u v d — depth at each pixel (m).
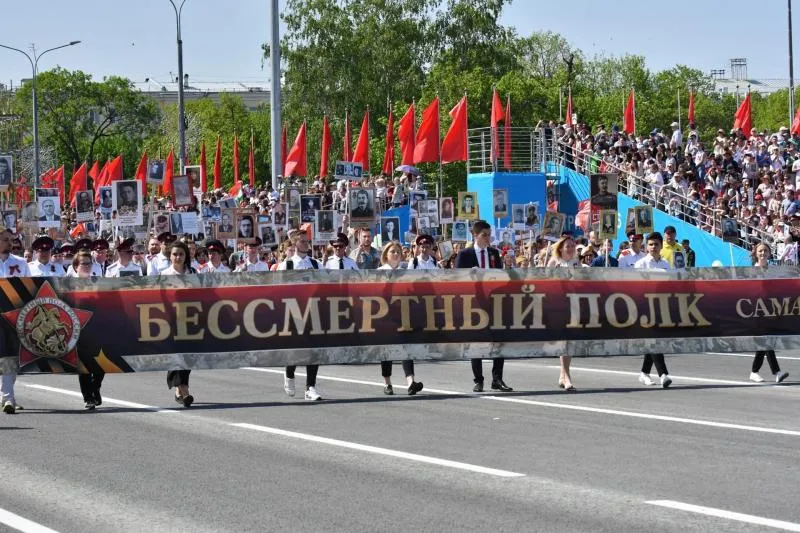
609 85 116.00
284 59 73.38
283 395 14.83
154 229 27.38
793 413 12.68
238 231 26.19
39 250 16.72
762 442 10.73
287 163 37.84
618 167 37.19
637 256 19.02
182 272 14.63
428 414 12.80
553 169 39.78
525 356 15.23
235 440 11.10
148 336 14.34
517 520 7.73
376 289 14.95
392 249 15.27
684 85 113.88
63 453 10.49
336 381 16.50
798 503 8.17
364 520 7.78
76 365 13.99
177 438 11.27
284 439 11.13
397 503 8.29
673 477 9.13
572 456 10.09
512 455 10.16
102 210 30.98
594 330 15.51
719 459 9.89
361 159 35.75
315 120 73.00
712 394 14.49
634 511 7.96
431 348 15.02
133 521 7.84
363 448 10.57
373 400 14.17
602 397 14.21
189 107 127.50
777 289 16.03
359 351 14.81
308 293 14.77
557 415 12.62
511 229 29.20
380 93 72.94
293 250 17.28
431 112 32.34
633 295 15.66
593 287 15.55
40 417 12.94
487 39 76.06
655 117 101.62
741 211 34.25
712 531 7.39
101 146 114.00
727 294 15.95
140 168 47.47
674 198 35.25
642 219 24.23
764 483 8.88
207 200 36.00
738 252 32.75
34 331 13.88
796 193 33.31
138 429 11.90
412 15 75.56
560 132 40.25
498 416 12.58
